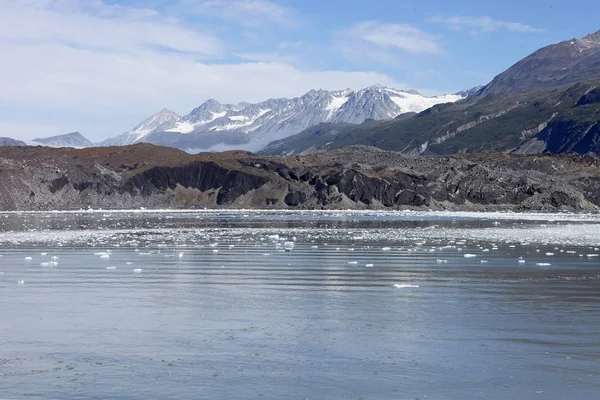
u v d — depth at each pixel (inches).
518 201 6569.9
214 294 1126.4
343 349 775.7
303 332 855.7
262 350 772.0
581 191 6973.4
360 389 645.9
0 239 2284.7
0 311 986.7
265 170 7022.6
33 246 2015.3
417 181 6658.5
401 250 1900.8
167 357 747.4
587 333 843.4
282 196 6569.9
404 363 722.8
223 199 6643.7
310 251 1866.4
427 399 621.3
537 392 637.9
